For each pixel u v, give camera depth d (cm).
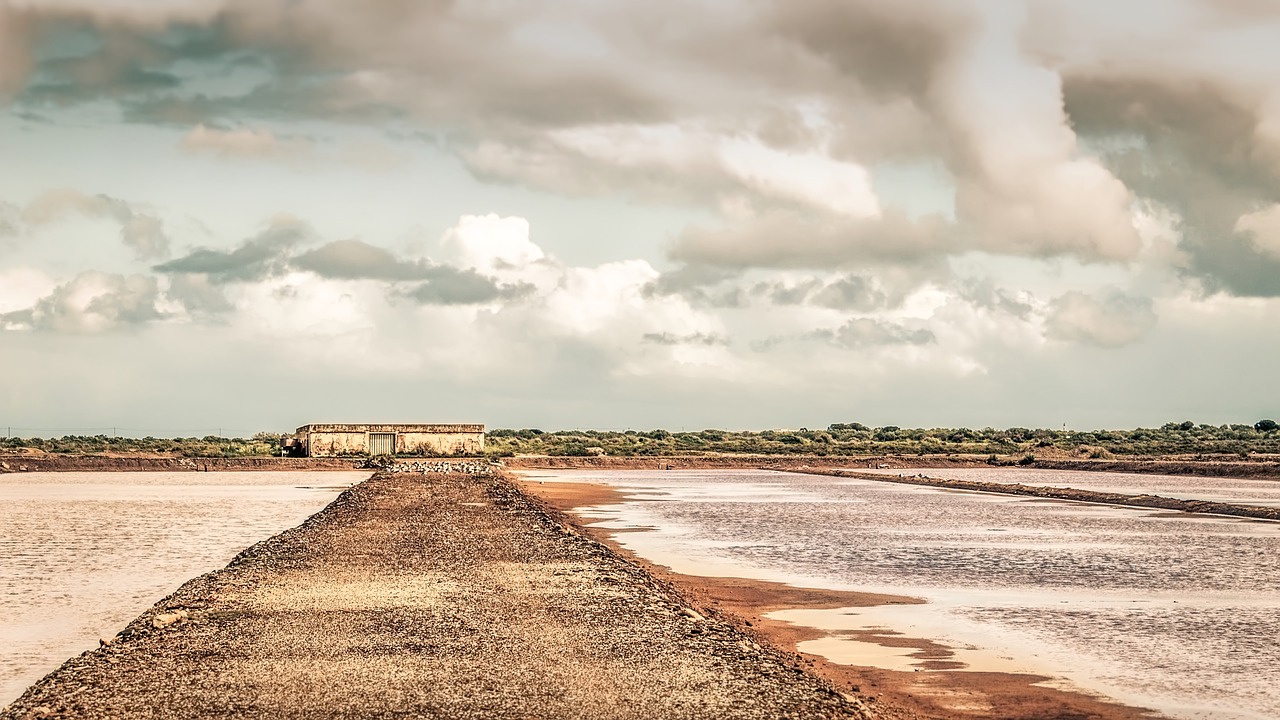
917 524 5906
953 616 2919
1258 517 6469
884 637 2627
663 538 5066
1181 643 2555
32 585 3409
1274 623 2819
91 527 5438
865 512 6838
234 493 8644
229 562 3966
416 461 14788
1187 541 4981
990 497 8631
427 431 15700
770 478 12556
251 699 1806
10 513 6397
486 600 2767
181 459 14912
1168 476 13700
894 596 3269
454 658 2097
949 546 4712
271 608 2642
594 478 12088
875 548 4628
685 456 18750
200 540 4788
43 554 4231
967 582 3572
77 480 11325
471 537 4384
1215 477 13412
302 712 1730
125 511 6581
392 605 2680
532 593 2891
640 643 2261
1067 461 17438
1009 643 2555
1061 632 2691
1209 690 2109
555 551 3891
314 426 15288
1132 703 2023
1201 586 3488
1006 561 4156
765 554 4388
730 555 4353
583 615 2567
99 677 1959
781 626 2770
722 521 6072
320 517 5431
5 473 13312
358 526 4888
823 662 2352
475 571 3322
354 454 15400
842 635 2652
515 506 6247
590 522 5994
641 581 3191
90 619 2839
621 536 5169
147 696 1833
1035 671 2269
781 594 3303
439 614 2556
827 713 1792
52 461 14350
